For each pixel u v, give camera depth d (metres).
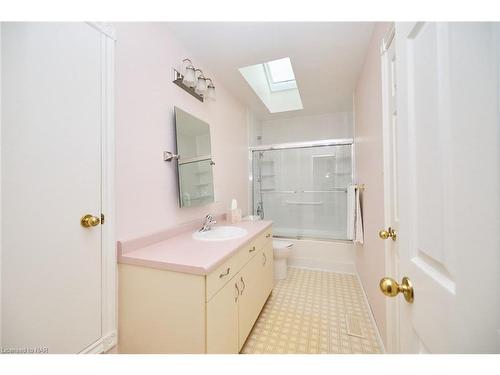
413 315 0.55
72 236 0.89
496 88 0.32
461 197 0.37
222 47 1.65
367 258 1.85
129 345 1.06
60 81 0.85
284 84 3.04
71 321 0.88
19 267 0.74
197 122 1.77
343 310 1.78
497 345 0.32
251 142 3.08
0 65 0.70
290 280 2.38
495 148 0.32
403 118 0.59
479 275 0.34
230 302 1.14
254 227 1.79
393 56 1.13
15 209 0.73
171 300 0.97
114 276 1.05
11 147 0.72
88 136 0.95
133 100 1.19
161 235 1.33
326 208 3.25
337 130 3.25
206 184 1.88
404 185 0.59
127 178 1.15
